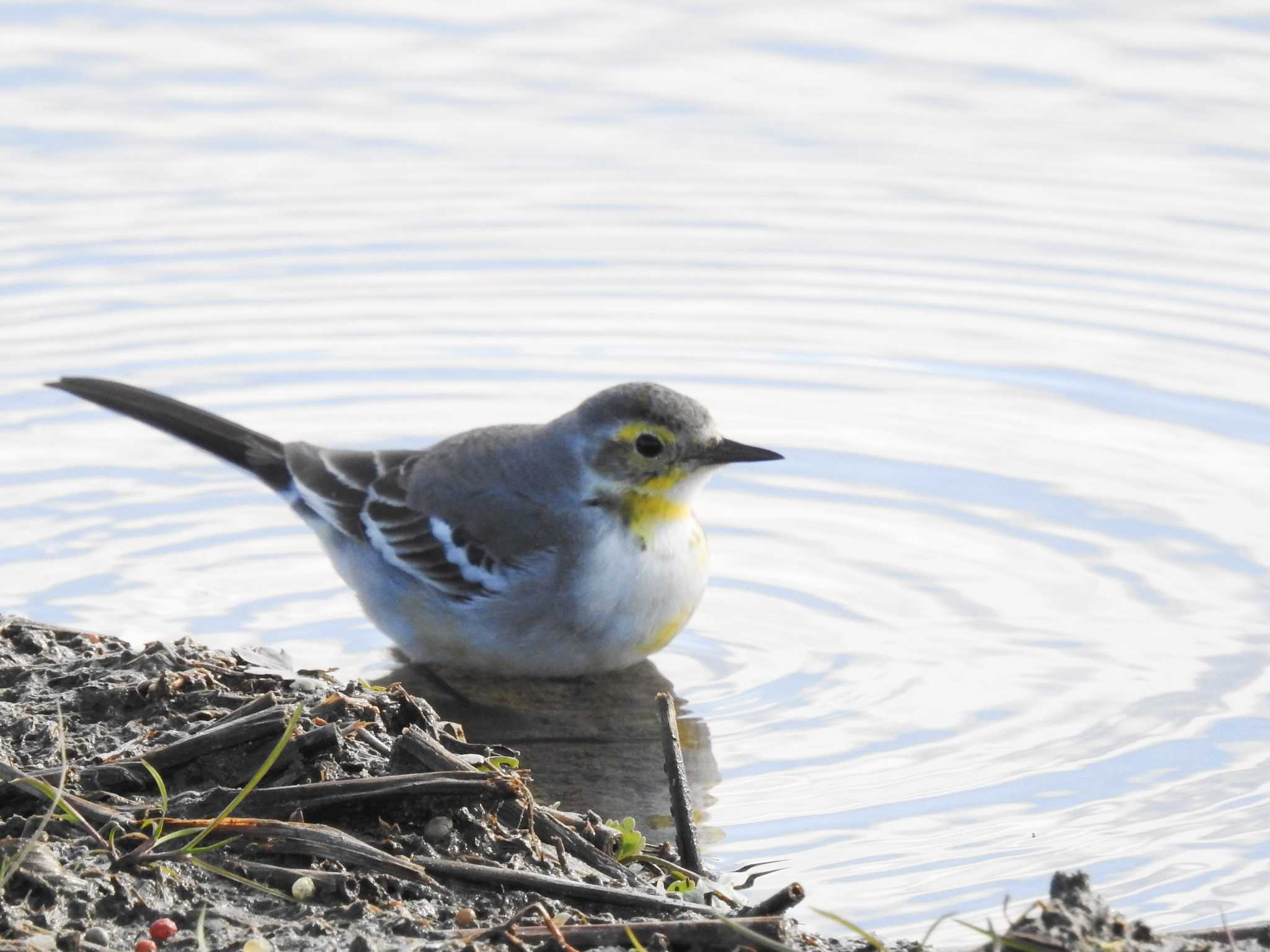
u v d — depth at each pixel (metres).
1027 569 14.10
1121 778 11.09
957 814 10.65
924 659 12.89
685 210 20.59
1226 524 14.59
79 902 8.12
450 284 19.25
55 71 23.09
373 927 8.15
